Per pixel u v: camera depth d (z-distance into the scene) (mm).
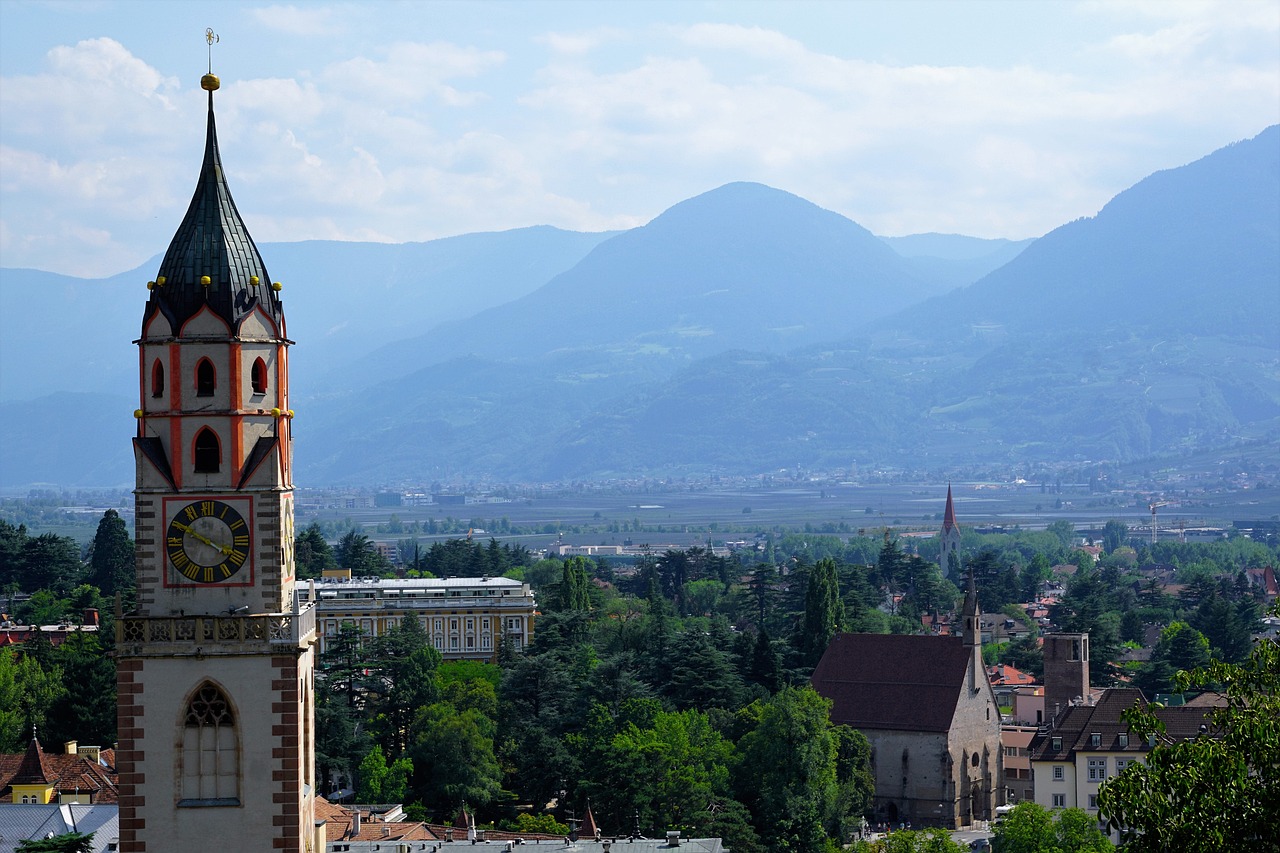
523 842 160375
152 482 90250
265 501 90688
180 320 90375
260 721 90250
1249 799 73312
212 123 93750
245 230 93125
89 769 186500
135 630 89875
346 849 154000
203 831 89938
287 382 93812
